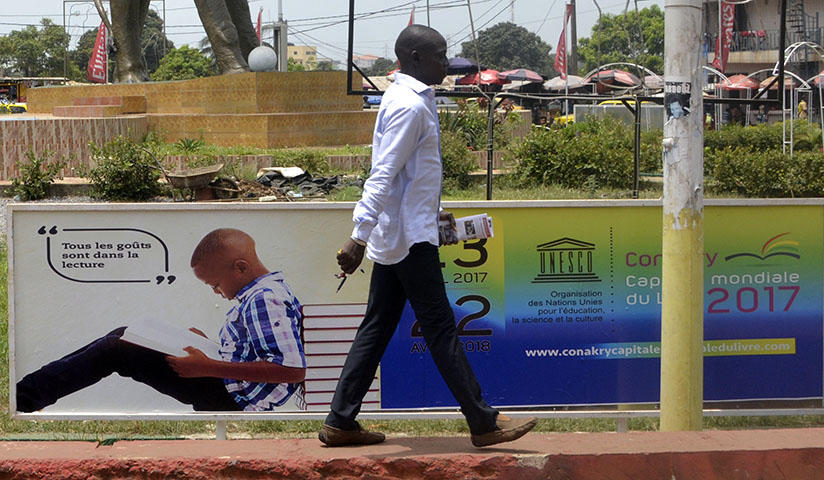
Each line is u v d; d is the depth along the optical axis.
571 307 4.90
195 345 4.80
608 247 4.88
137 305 4.79
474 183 15.59
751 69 37.50
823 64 35.75
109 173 13.40
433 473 3.99
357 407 4.16
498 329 4.88
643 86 13.01
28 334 4.77
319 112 19.81
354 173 16.38
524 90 27.30
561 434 4.45
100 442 4.39
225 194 13.48
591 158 15.12
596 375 4.95
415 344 4.87
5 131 15.45
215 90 20.02
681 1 4.19
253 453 4.12
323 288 4.81
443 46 3.84
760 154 15.23
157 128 20.05
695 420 4.41
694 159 4.28
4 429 5.29
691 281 4.32
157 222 4.75
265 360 4.82
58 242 4.74
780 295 4.99
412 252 3.83
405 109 3.69
